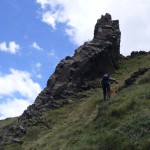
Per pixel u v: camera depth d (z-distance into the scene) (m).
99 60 52.84
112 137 24.17
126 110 27.98
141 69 39.19
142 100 28.47
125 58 62.22
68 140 31.25
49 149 31.55
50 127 40.44
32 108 46.91
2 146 39.91
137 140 22.73
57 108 45.53
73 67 50.78
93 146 24.70
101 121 29.09
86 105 41.50
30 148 35.69
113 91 41.47
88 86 49.19
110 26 58.62
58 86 48.62
